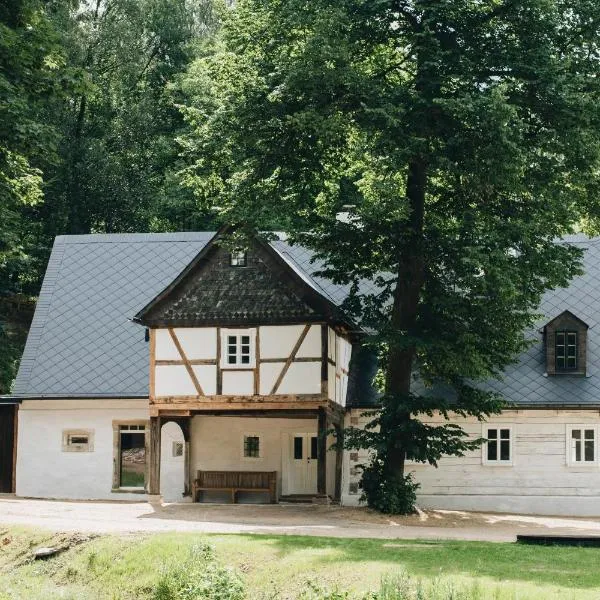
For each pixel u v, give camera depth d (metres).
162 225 66.88
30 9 33.16
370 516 36.91
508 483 42.91
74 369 46.19
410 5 36.00
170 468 44.81
